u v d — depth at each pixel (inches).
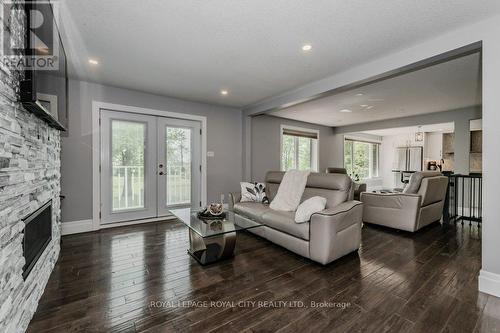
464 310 63.2
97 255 100.5
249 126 202.8
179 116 169.3
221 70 117.1
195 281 78.9
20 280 52.7
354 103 176.1
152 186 159.2
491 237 71.3
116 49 95.3
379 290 73.3
